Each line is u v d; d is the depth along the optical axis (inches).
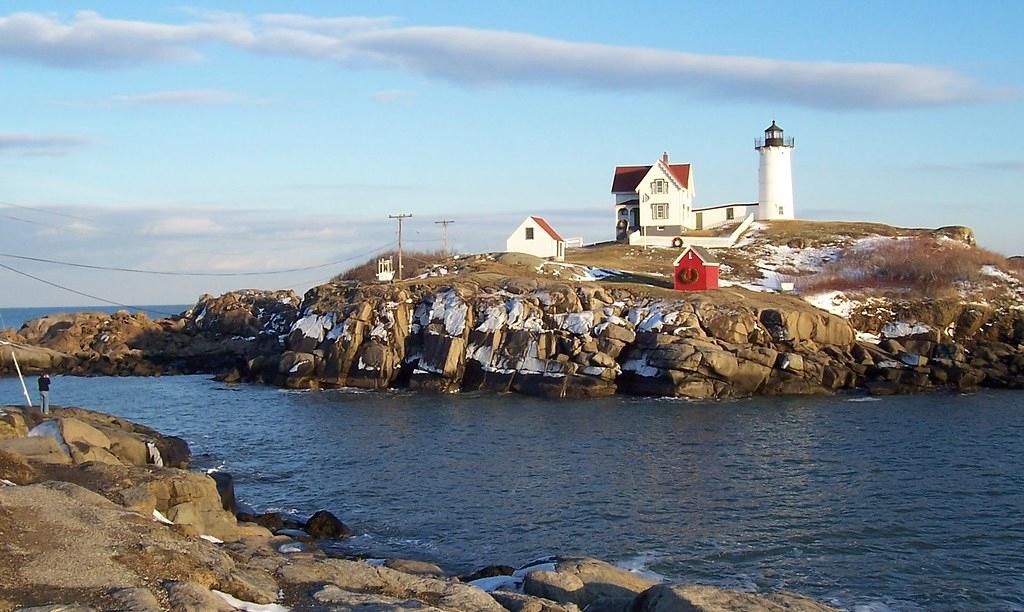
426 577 948.0
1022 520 1338.6
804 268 3555.6
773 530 1311.5
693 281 3061.0
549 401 2591.0
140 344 4025.6
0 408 1525.6
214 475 1395.2
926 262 3275.1
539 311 2874.0
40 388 1771.7
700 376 2608.3
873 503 1440.7
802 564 1169.4
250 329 4138.8
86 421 1640.0
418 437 2070.6
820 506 1429.6
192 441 2094.0
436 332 2896.2
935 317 2972.4
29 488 1035.9
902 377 2691.9
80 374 3718.0
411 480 1651.1
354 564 969.5
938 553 1203.9
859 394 2615.7
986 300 3061.0
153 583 804.0
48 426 1401.3
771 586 1091.9
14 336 4247.0
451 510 1446.9
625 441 1966.0
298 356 3078.2
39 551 852.0
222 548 1035.3
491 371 2812.5
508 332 2842.0
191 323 4389.8
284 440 2084.2
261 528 1237.1
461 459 1819.6
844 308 3041.3
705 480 1606.8
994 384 2687.0
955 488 1521.9
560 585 927.7
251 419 2412.6
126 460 1472.7
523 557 1214.3
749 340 2728.8
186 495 1175.6
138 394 3026.6
